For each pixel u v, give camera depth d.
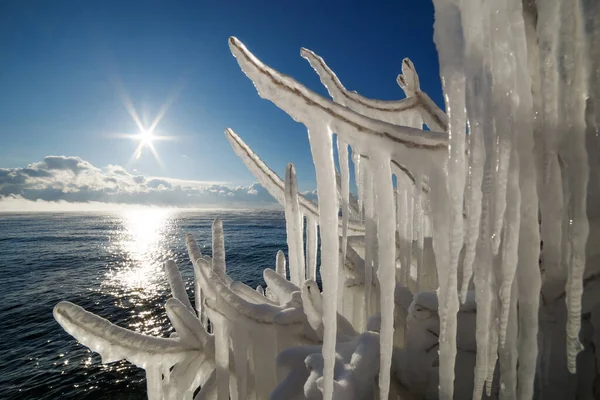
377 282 3.03
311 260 3.75
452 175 1.48
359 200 4.29
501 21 1.41
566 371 1.83
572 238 1.50
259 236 62.84
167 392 2.82
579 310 1.50
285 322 2.61
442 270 1.70
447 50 1.45
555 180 1.58
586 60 1.47
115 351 2.56
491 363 1.70
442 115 3.22
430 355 2.21
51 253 51.19
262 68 1.73
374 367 2.11
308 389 1.93
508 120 1.45
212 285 2.82
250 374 2.87
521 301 1.62
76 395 12.41
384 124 1.72
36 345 16.81
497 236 1.49
